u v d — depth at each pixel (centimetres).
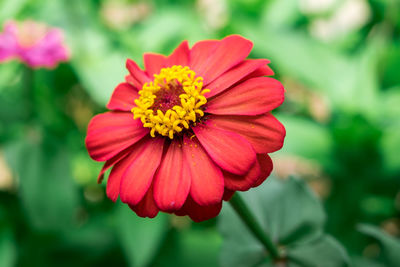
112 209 37
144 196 18
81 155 38
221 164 17
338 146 32
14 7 40
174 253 33
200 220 17
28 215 31
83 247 33
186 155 18
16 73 39
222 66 18
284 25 43
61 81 39
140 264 28
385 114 35
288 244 22
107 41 40
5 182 41
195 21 43
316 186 42
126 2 49
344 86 35
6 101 35
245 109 18
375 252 33
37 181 32
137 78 19
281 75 41
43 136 35
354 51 42
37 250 33
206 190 17
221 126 18
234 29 39
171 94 19
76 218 37
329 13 45
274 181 24
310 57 38
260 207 23
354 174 33
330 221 34
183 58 20
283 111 41
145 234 29
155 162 18
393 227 37
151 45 39
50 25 43
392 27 42
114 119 19
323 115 41
